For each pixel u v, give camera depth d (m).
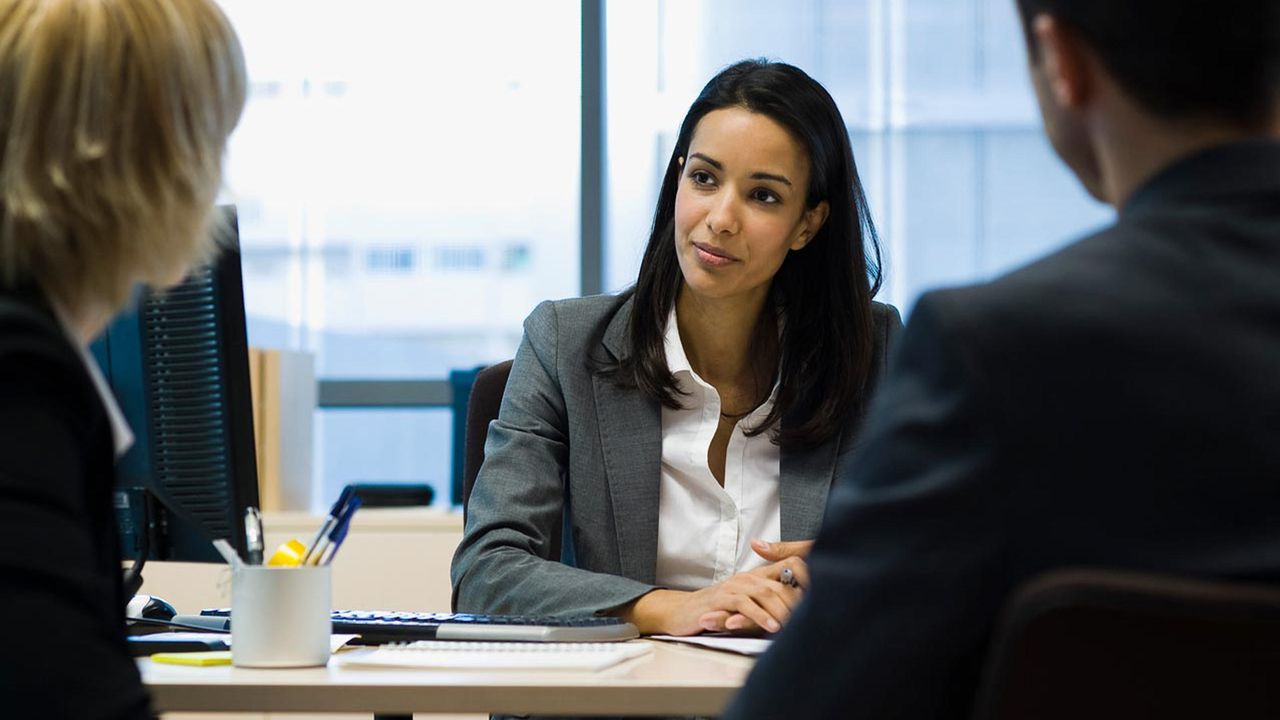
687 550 2.37
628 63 5.17
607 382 2.42
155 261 1.25
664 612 1.98
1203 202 0.96
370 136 5.19
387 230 5.20
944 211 4.99
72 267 1.21
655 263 2.46
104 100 1.19
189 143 1.25
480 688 1.44
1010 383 0.90
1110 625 0.85
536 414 2.40
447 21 5.18
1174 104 0.96
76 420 1.09
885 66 5.01
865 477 0.96
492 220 5.20
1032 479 0.89
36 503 1.04
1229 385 0.89
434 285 5.20
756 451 2.44
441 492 5.15
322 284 5.19
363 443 5.16
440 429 5.16
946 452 0.91
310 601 1.58
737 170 2.33
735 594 1.95
